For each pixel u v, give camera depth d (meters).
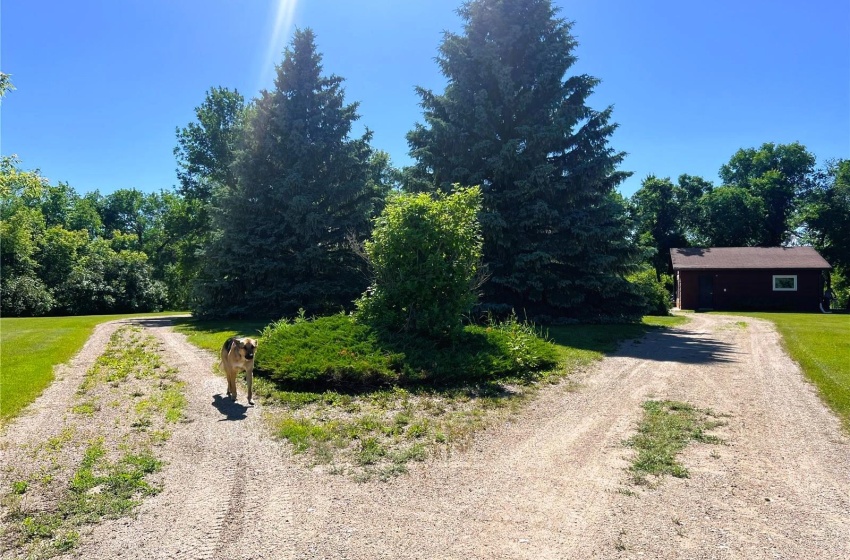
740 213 44.56
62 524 4.08
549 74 18.72
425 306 11.05
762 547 3.67
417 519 4.17
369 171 23.98
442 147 19.39
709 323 19.86
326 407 7.79
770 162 49.78
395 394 8.41
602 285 18.70
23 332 16.83
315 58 23.12
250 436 6.38
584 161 19.20
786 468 5.17
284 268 21.42
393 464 5.43
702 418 6.95
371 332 10.90
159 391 8.62
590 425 6.77
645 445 5.90
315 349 9.98
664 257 44.38
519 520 4.14
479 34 19.86
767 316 23.77
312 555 3.62
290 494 4.68
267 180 22.25
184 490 4.77
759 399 7.88
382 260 11.41
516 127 18.34
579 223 18.47
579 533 3.91
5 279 32.97
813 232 42.25
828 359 10.80
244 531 3.97
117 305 38.50
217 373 10.15
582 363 10.89
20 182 18.30
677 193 46.09
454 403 7.95
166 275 48.69
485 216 17.50
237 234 21.34
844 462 5.31
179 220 32.81
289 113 22.25
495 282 18.67
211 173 31.77
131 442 6.10
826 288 34.34
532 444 6.05
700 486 4.77
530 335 11.79
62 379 9.44
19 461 5.41
